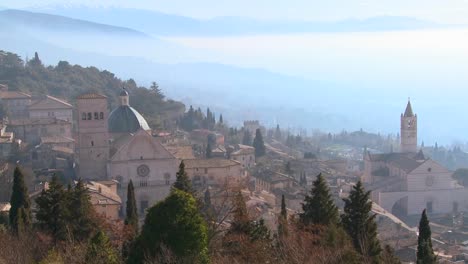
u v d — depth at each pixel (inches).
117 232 3371.1
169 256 2347.4
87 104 6599.4
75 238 3250.5
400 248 5605.3
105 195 5442.9
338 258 2501.2
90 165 6643.7
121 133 7298.2
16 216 3511.3
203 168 6865.2
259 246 2800.2
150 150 6560.0
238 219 3122.5
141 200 6530.5
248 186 5797.2
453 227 7549.2
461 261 5502.0
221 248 2834.6
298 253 2439.7
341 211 6387.8
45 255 2645.2
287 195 6939.0
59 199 3368.6
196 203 2810.0
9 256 2409.0
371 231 3452.3
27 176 6432.1
